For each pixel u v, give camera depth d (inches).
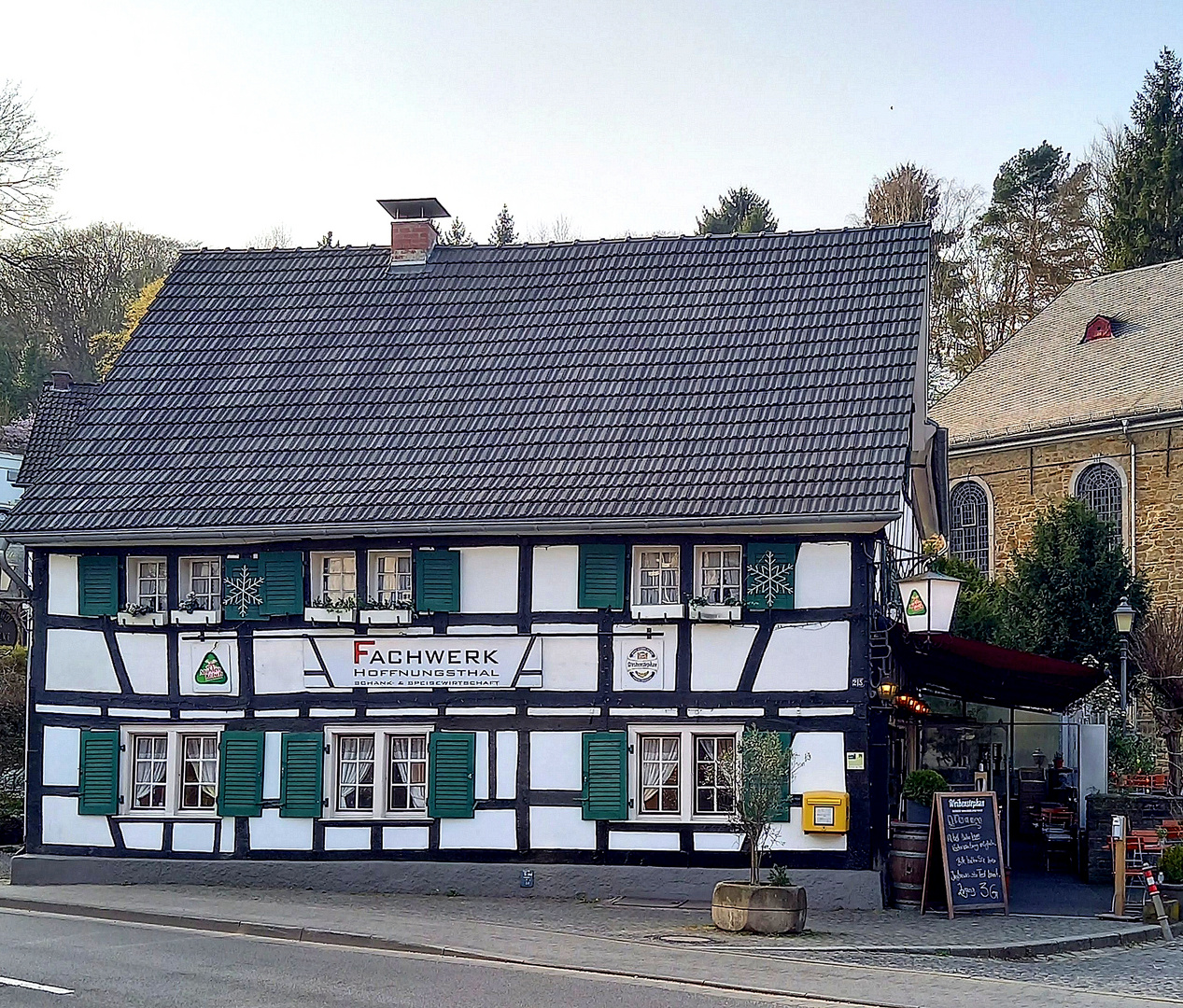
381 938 595.5
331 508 778.2
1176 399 1455.5
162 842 794.2
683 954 574.6
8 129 1482.5
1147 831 811.4
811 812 717.9
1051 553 1267.2
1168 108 2146.9
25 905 721.0
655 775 749.9
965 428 1649.9
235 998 468.1
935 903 726.5
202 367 900.0
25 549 881.5
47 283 1577.3
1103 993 520.7
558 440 802.8
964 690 909.2
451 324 901.2
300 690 783.7
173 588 807.1
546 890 744.3
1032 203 2278.5
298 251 979.3
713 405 802.8
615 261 922.1
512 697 760.3
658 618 744.3
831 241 896.9
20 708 1048.2
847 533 733.3
